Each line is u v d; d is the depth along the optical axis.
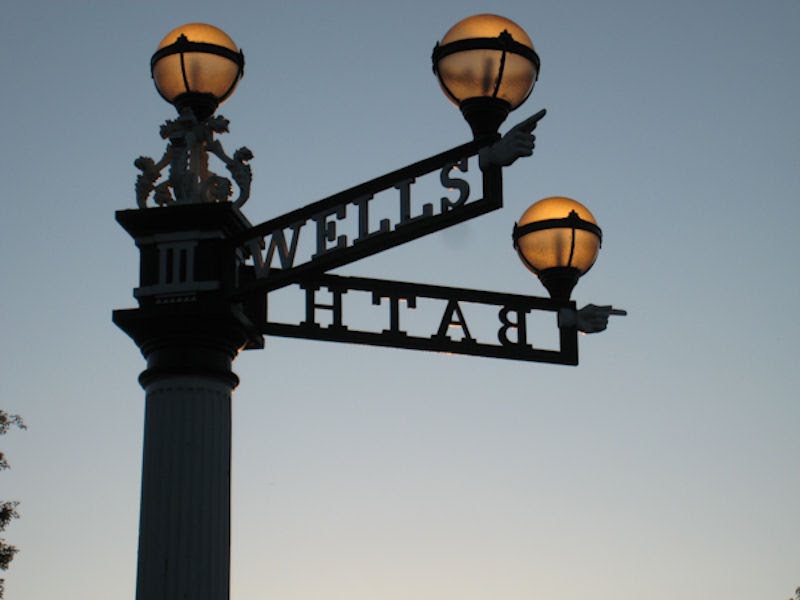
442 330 12.92
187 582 11.27
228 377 11.91
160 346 11.84
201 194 12.20
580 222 13.62
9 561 25.19
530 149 10.98
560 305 13.48
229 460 11.84
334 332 12.58
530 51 11.78
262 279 11.88
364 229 11.58
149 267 12.03
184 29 12.45
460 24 11.86
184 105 12.39
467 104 11.72
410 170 11.52
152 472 11.59
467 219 11.32
